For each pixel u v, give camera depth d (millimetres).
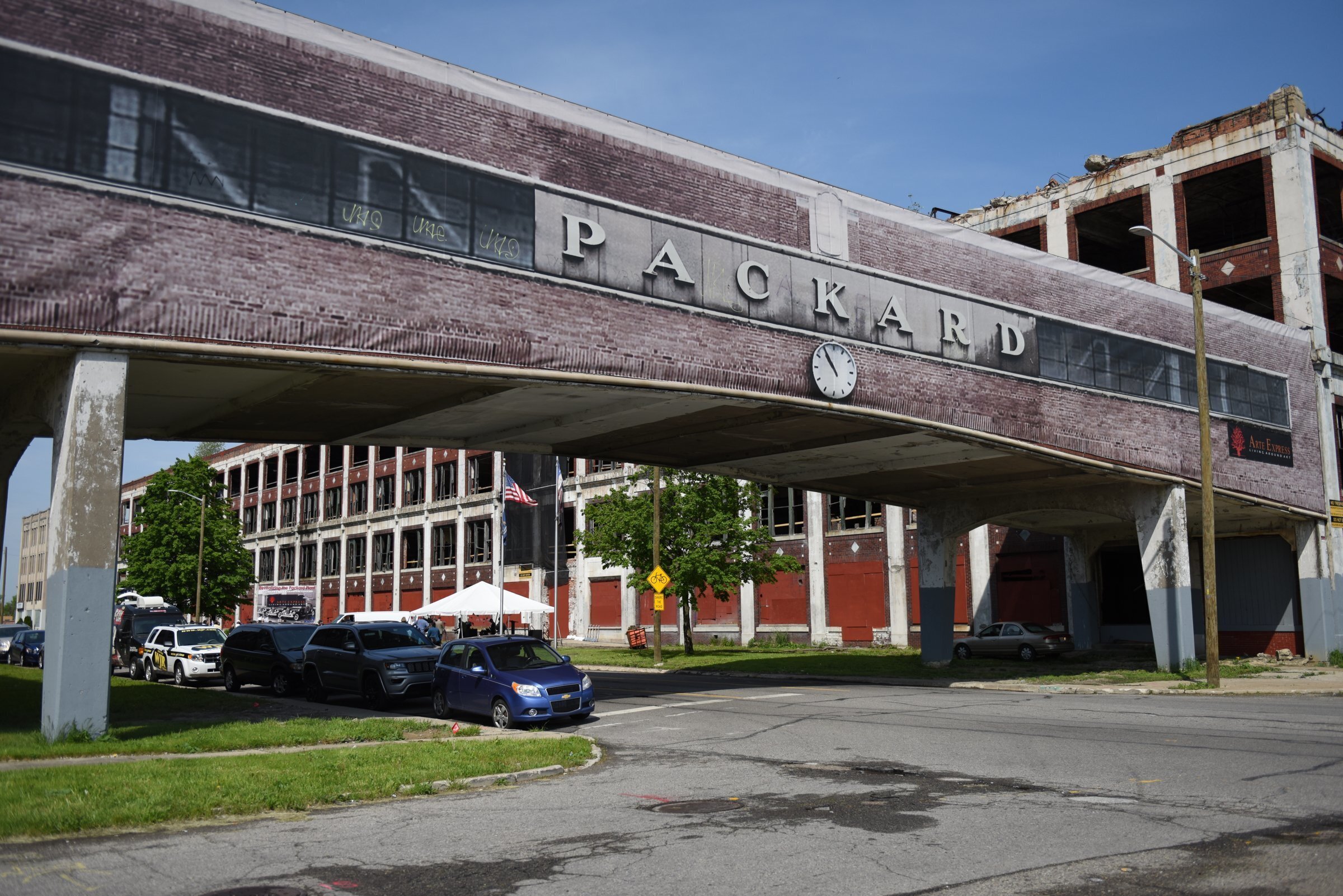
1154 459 29422
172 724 16094
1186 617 28484
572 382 19094
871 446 26562
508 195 18938
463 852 7891
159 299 14984
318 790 10094
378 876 7141
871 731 15906
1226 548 38375
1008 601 42656
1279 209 37188
